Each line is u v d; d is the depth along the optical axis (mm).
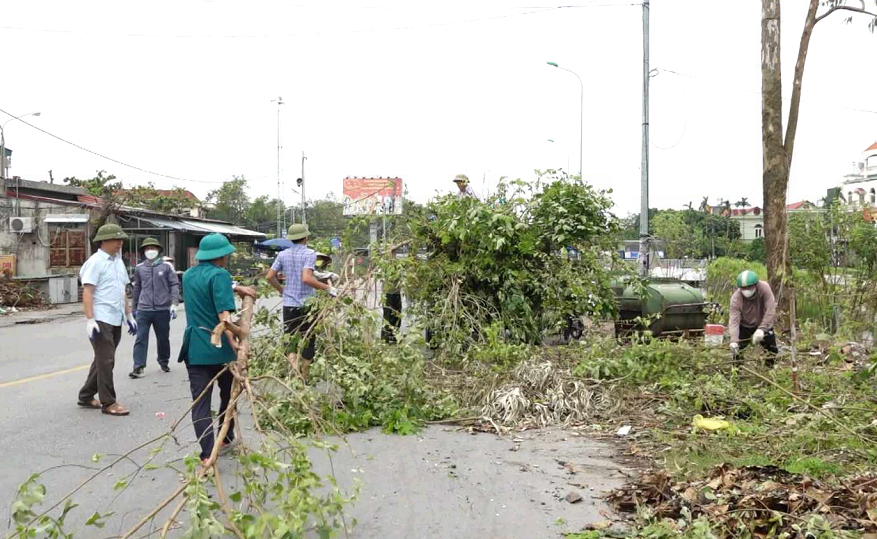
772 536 4172
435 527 4684
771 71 14266
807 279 13656
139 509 5055
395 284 9711
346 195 51531
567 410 7402
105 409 7734
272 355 8094
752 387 8109
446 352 9375
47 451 6406
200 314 5855
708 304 13352
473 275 10172
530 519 4797
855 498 4629
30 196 27938
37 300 22828
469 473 5758
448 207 10211
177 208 41594
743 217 65938
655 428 6926
